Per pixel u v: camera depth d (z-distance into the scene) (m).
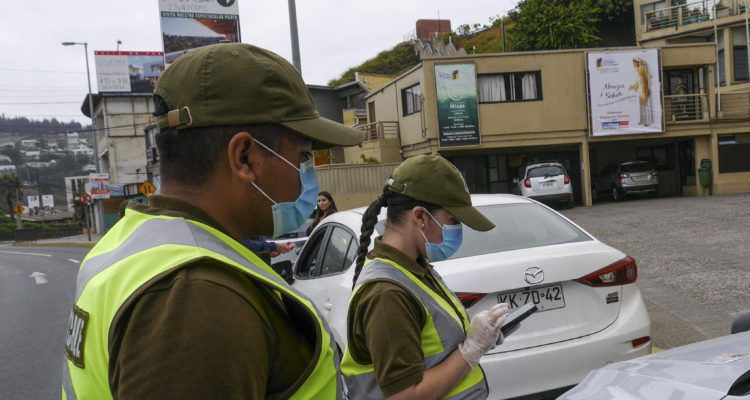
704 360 2.08
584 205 20.88
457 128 20.47
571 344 3.21
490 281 3.16
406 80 22.08
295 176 1.13
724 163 21.41
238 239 1.11
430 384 1.56
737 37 26.77
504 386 3.09
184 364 0.79
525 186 19.02
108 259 0.96
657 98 20.86
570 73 20.75
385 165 20.11
